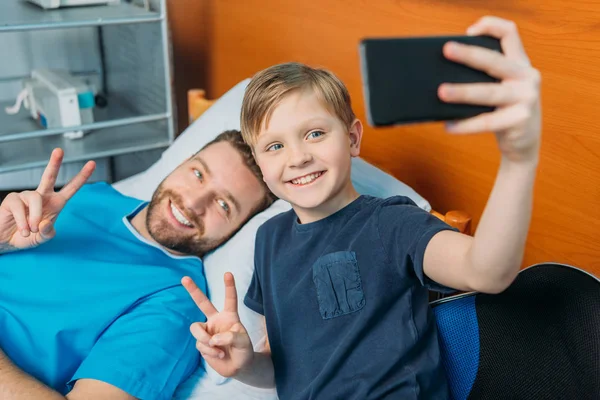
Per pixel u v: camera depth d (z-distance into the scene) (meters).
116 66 2.29
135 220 1.31
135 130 2.09
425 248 0.76
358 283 0.86
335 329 0.87
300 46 1.62
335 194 0.90
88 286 1.14
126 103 2.27
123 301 1.11
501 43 0.53
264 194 1.26
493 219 0.60
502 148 0.55
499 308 0.90
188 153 1.47
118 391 0.99
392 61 0.49
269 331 0.95
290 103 0.89
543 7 1.02
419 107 0.49
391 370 0.83
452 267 0.71
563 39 1.00
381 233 0.85
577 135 1.01
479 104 0.49
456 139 1.23
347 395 0.84
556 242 1.08
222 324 0.86
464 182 1.24
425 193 1.33
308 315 0.89
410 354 0.85
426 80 0.49
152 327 1.07
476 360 0.89
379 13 1.35
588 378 0.77
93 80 2.41
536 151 0.55
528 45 1.06
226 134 1.28
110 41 2.29
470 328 0.91
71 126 1.86
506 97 0.49
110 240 1.26
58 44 2.33
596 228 1.01
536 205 1.10
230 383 1.11
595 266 1.02
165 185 1.27
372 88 0.49
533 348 0.84
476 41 0.52
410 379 0.83
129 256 1.24
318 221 0.92
